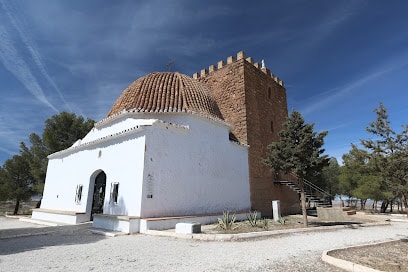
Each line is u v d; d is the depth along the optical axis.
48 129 25.55
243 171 19.09
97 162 14.76
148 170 12.08
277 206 16.16
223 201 16.48
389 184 10.46
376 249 8.22
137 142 12.59
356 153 14.02
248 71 23.02
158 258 6.63
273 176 22.91
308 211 25.80
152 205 11.93
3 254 7.23
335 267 5.97
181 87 17.80
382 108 10.73
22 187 25.42
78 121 26.88
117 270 5.59
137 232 11.07
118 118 15.59
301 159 13.51
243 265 5.96
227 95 22.98
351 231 12.30
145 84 17.59
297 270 5.68
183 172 13.91
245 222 14.96
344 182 29.55
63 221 15.08
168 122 14.16
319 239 9.77
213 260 6.41
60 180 17.92
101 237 10.23
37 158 25.16
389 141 10.41
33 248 8.09
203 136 15.86
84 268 5.77
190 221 12.95
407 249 8.30
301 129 13.92
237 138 21.11
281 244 8.63
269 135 24.20
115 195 12.98
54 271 5.55
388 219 17.06
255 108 22.84
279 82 28.92
